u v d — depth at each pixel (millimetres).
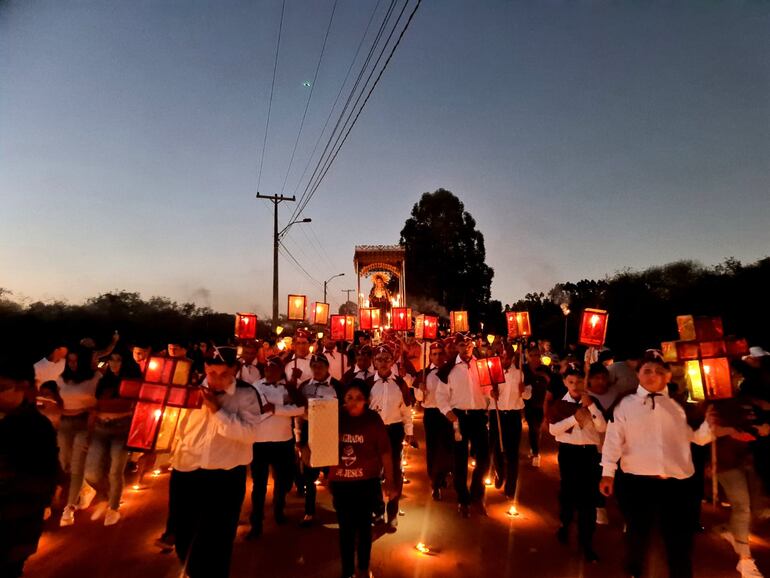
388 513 6348
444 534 6164
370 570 5059
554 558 5473
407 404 6887
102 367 8742
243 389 4539
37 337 18172
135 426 4059
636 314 21891
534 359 9859
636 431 4461
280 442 6258
